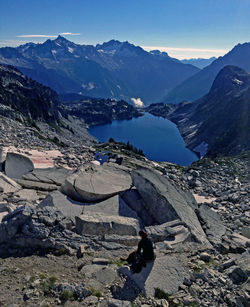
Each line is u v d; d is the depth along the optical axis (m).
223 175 32.91
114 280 9.12
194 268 10.54
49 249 10.87
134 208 17.16
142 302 8.23
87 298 8.07
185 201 17.70
